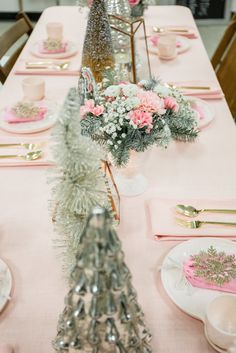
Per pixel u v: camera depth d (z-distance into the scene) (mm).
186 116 1227
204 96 1774
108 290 669
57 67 2008
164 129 1127
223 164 1399
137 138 1108
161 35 2260
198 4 4922
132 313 714
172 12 2719
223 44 2477
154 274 1032
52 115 1629
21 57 2143
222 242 1090
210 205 1211
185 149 1470
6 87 1880
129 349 733
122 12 1770
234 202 1223
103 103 1214
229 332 861
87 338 705
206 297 962
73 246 963
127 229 1154
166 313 947
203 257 1030
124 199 1252
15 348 881
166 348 877
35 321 933
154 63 2076
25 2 5168
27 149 1443
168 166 1391
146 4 2162
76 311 686
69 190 912
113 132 1103
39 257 1077
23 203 1246
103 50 1620
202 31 4895
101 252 641
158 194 1271
